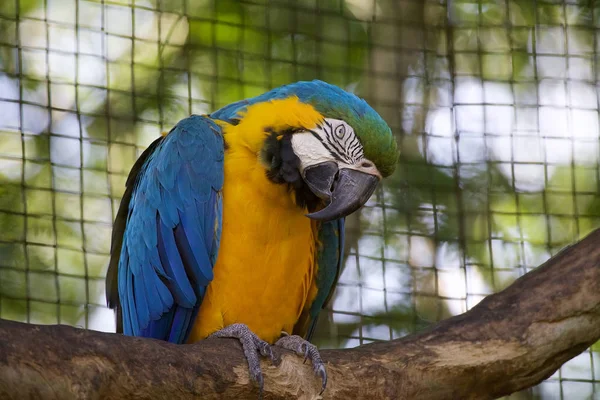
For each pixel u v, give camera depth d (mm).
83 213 9789
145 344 5035
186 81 10398
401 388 5809
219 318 6551
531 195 10922
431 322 10445
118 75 10141
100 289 9766
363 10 11352
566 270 6184
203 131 6676
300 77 10859
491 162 11000
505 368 5996
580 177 10969
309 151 6582
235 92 10586
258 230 6441
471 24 11406
